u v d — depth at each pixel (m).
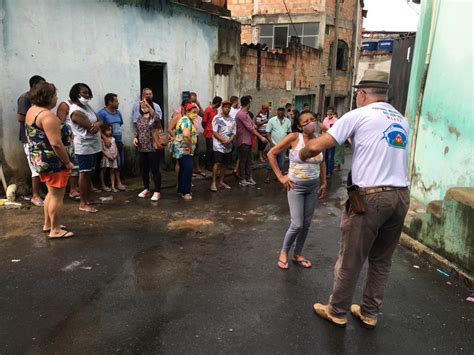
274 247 4.95
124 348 2.94
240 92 11.34
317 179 4.19
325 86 17.92
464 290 3.97
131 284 3.87
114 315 3.34
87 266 4.20
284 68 13.63
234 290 3.83
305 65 15.38
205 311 3.45
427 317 3.49
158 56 8.35
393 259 4.66
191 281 3.98
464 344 3.14
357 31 20.27
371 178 2.96
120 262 4.33
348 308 3.27
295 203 4.17
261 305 3.58
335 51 17.33
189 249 4.78
